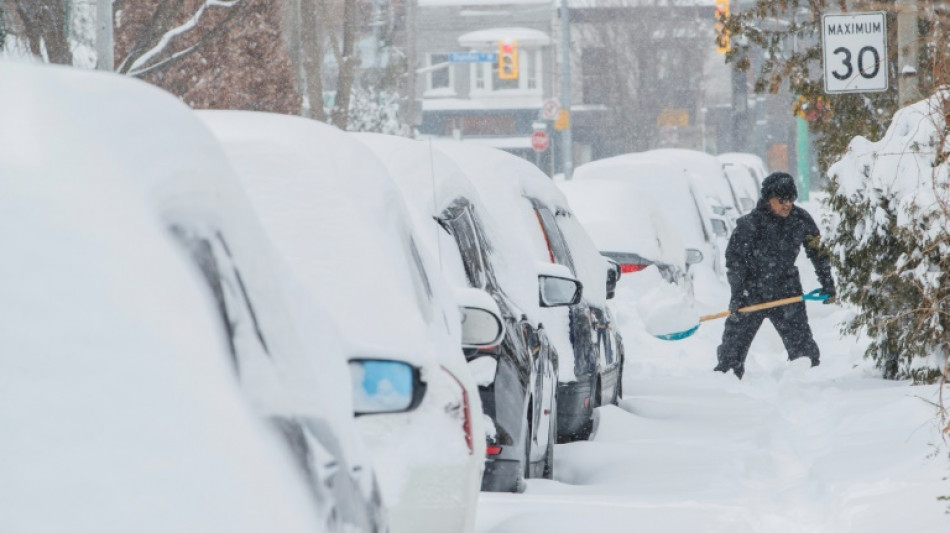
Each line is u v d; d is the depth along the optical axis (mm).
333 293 13328
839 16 37438
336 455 8109
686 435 28297
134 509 5516
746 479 23797
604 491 21422
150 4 68438
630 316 46000
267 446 6914
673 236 50031
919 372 31000
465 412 14117
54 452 5441
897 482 20125
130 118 7273
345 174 14430
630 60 195750
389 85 113875
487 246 22188
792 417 30766
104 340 5828
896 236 29875
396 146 21250
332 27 96125
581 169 62781
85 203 6285
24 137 6430
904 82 36906
